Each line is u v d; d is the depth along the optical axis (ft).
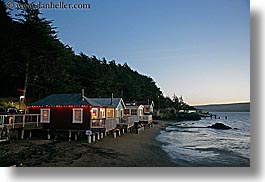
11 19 80.59
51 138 64.23
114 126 72.84
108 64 234.58
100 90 135.33
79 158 41.57
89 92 128.26
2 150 44.86
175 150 55.36
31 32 80.84
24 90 83.41
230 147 62.90
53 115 64.90
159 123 151.33
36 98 95.66
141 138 73.51
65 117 64.28
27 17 81.20
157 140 71.67
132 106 116.06
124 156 44.78
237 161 43.39
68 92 101.30
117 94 159.63
